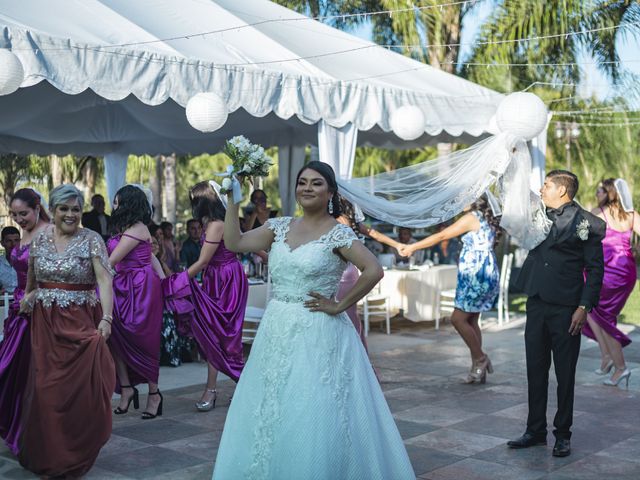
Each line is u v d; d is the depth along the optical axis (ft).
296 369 11.04
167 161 59.93
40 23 19.35
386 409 11.64
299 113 23.40
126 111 33.09
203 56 21.95
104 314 13.97
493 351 27.32
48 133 34.63
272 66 23.62
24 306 13.96
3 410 14.69
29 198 15.37
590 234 14.94
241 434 11.30
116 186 42.27
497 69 51.37
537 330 15.43
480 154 22.54
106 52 19.34
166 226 32.12
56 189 13.91
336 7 51.11
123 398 18.13
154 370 17.74
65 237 13.99
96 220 37.42
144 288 17.44
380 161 61.21
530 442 15.67
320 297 11.28
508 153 22.11
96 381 13.66
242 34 26.04
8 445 14.64
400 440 11.58
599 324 21.84
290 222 11.87
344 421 10.96
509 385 21.70
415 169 23.71
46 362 13.53
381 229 43.45
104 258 14.14
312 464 10.67
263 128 37.47
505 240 49.24
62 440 13.46
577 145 61.26
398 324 34.12
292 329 11.21
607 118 57.41
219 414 18.29
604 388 21.31
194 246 31.76
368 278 11.19
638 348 28.17
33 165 62.13
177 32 23.61
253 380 11.39
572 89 53.06
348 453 10.90
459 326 21.67
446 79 31.89
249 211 33.22
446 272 33.47
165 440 16.10
